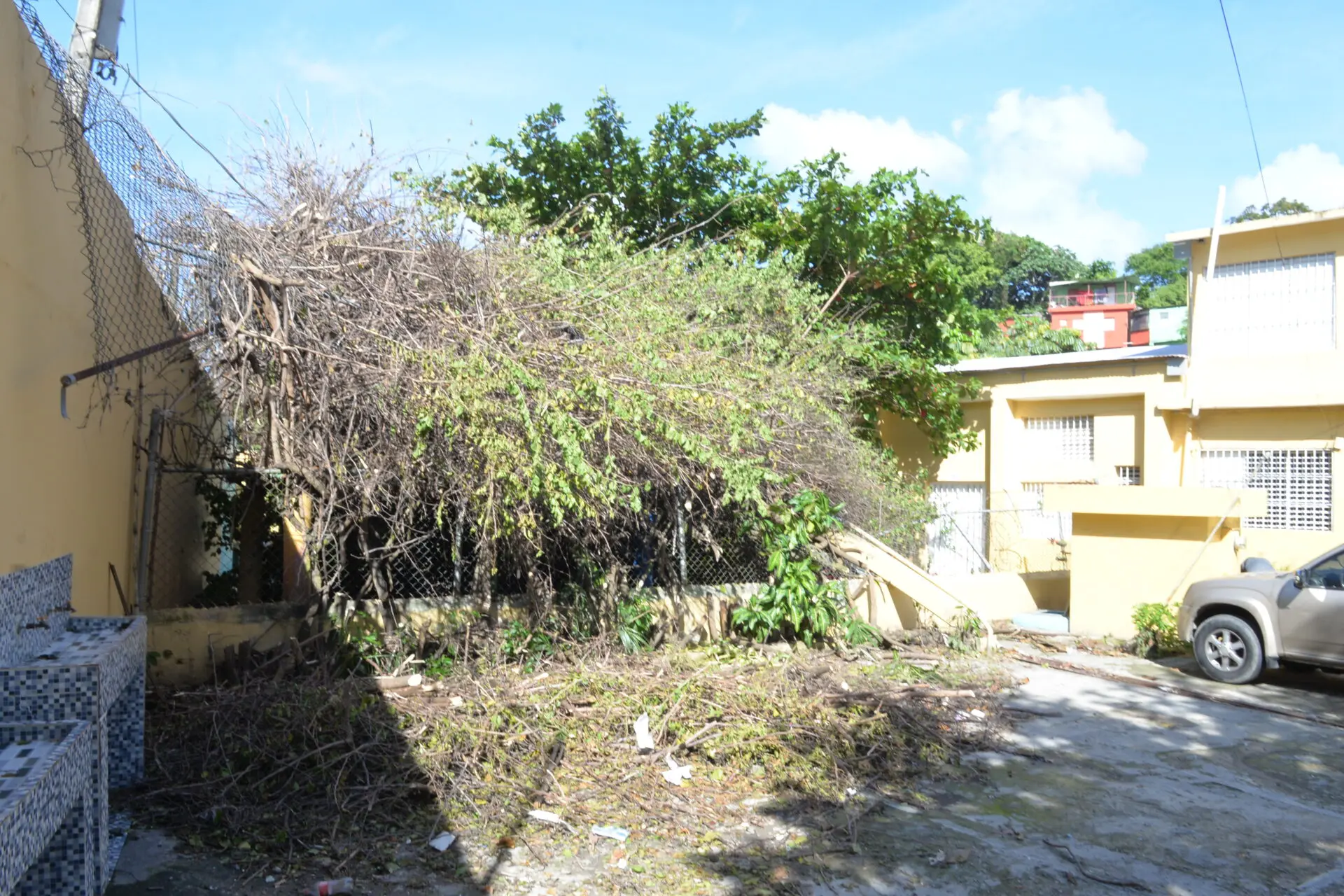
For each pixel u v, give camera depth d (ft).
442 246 25.89
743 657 29.09
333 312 23.90
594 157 49.37
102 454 21.79
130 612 24.07
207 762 19.02
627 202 49.21
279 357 23.75
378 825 17.66
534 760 20.35
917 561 45.21
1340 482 47.01
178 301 24.70
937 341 51.52
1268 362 48.75
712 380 29.58
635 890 15.76
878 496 39.75
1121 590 38.93
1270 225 48.29
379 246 24.77
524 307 26.40
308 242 24.36
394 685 23.84
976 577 43.27
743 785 20.39
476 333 24.62
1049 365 55.06
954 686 28.86
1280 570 45.73
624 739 21.90
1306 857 17.61
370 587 27.86
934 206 47.21
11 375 15.85
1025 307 171.01
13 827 9.36
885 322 50.03
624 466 27.96
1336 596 29.68
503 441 23.41
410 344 23.81
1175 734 25.43
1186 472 51.11
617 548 31.32
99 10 23.29
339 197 25.03
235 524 28.66
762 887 15.94
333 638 25.68
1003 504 56.80
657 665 27.17
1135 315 132.87
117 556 23.30
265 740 19.47
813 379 36.68
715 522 33.60
